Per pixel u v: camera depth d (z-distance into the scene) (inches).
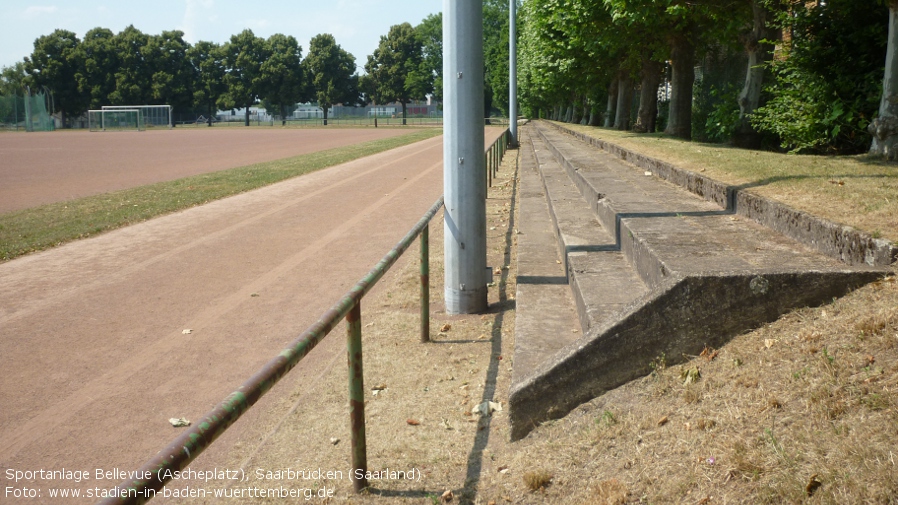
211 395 208.2
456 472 156.7
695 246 219.5
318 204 617.3
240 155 1400.1
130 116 3988.7
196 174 973.2
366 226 502.0
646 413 151.8
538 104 3513.8
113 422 191.2
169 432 184.5
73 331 270.7
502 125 3378.4
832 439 118.1
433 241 445.4
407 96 5206.7
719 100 1037.8
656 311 163.9
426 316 245.6
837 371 133.0
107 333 267.7
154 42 4913.9
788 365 143.2
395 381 212.5
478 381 207.2
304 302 307.9
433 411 189.2
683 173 387.2
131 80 4837.6
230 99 4955.7
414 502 146.3
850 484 106.7
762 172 344.5
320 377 219.0
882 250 169.0
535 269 306.5
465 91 271.1
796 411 128.9
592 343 164.9
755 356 152.5
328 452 169.6
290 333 265.1
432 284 330.3
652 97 1170.0
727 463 123.8
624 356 165.0
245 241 451.8
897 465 105.8
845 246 187.3
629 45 1026.1
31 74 4773.6
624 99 1398.9
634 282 226.5
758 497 114.0
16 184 848.3
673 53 944.3
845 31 515.5
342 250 419.5
